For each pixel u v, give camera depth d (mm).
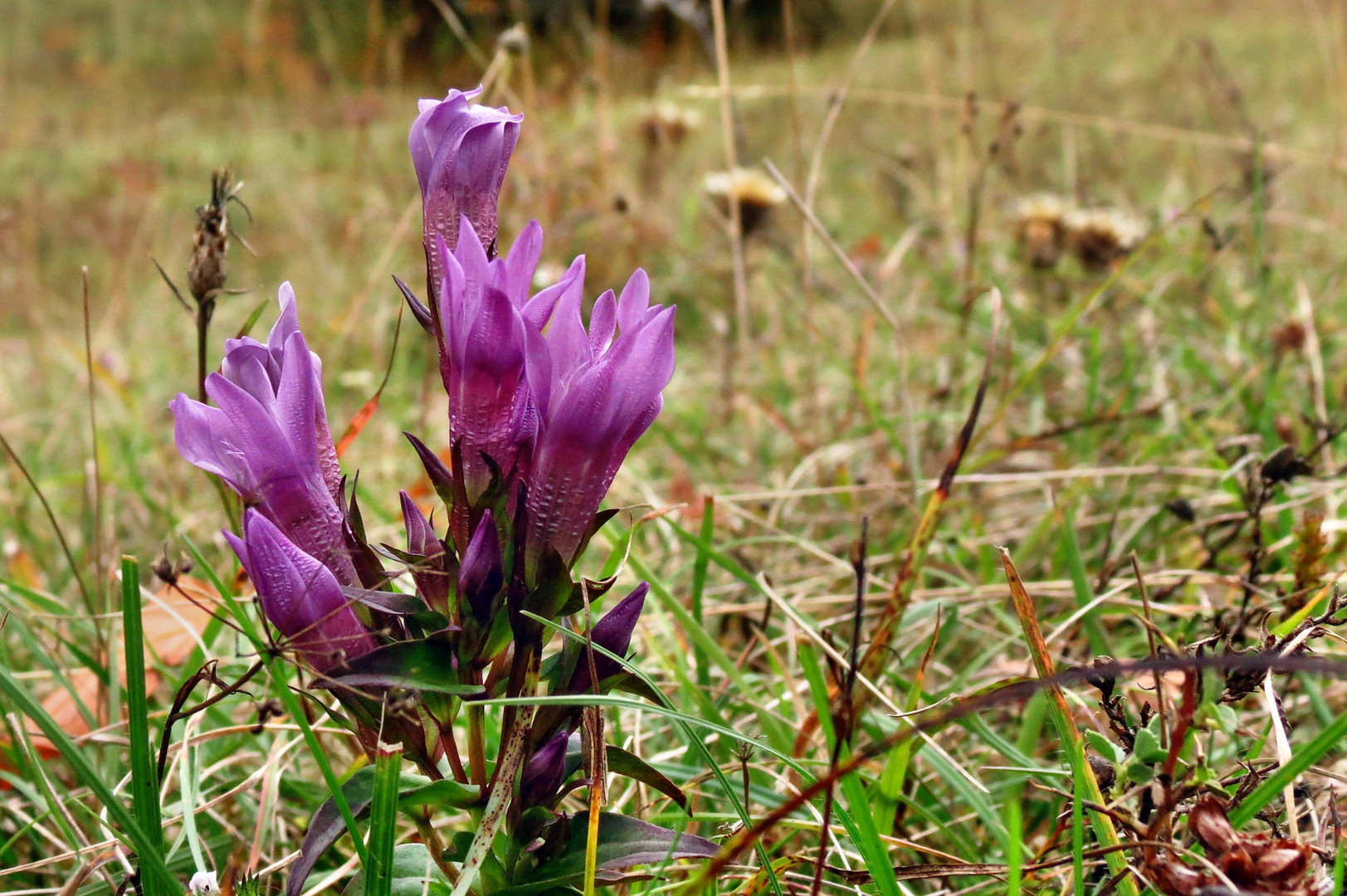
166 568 316
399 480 613
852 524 528
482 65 670
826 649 332
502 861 298
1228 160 962
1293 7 1719
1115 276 475
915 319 781
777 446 650
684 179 1121
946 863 333
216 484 365
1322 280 726
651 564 500
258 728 340
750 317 794
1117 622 426
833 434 620
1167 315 655
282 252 1114
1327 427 439
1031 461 558
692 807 349
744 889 308
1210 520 419
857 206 1133
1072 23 1539
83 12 2018
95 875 335
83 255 1132
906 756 320
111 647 374
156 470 649
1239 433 542
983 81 1361
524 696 294
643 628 391
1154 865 280
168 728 300
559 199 807
